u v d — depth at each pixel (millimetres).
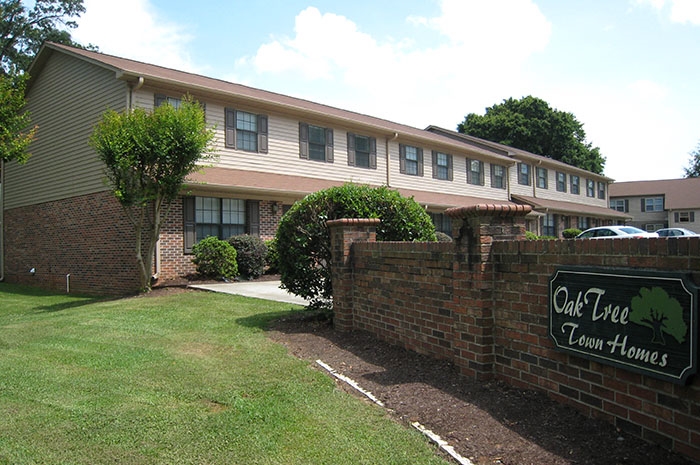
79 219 14648
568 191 33625
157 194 10906
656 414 2967
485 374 4281
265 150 15930
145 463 3055
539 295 3844
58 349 5980
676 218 43594
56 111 15789
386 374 4781
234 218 14438
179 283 12523
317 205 7137
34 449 3238
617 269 3180
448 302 4812
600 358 3281
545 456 3023
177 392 4320
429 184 22000
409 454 3162
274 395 4246
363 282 6398
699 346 2686
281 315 8039
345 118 17891
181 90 13844
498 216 4371
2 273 19078
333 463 3051
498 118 43625
